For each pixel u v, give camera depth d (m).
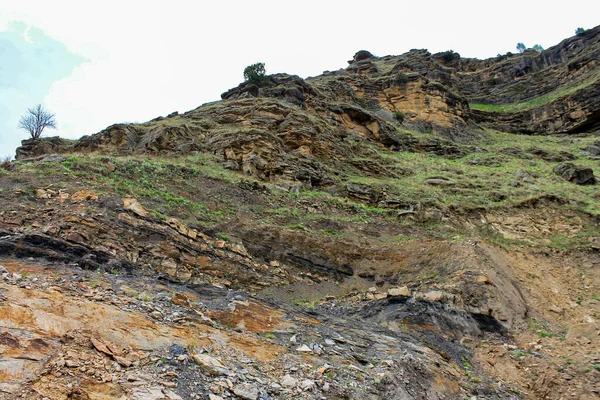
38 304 6.16
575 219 19.33
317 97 32.50
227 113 25.44
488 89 56.56
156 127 21.44
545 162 31.50
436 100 40.34
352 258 14.16
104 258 9.28
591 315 12.46
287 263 12.82
